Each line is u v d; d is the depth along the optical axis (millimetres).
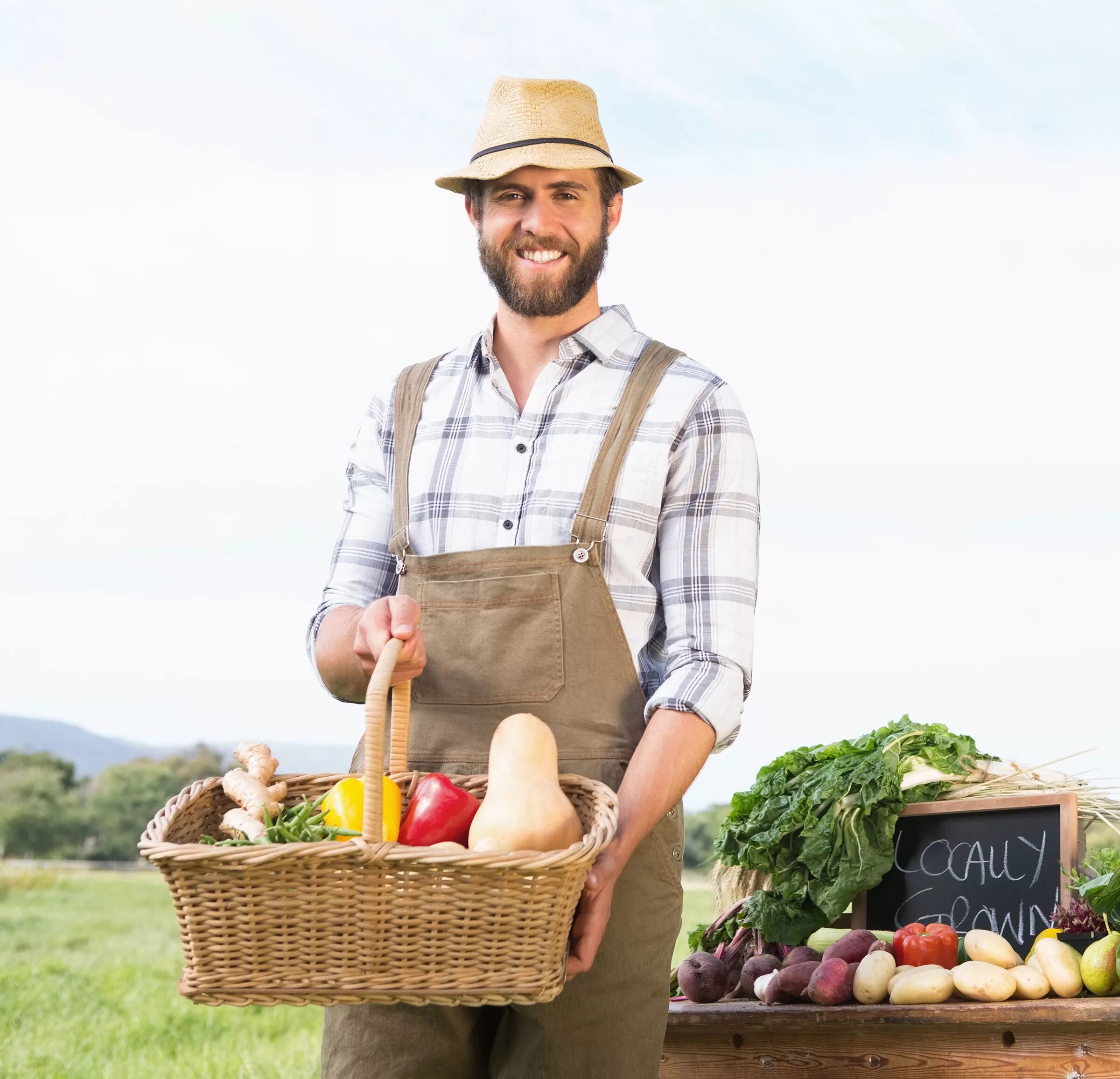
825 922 2559
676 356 2061
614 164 2090
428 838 1619
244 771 1797
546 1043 1813
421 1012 1875
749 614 1939
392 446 2148
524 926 1462
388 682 1529
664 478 1961
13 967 6996
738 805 2682
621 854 1675
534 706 1865
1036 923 2377
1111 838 2758
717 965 2512
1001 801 2484
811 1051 2287
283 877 1443
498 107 2066
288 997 1468
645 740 1791
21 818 16281
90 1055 5414
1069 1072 2004
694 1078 2430
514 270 2031
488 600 1906
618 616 1913
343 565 2105
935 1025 2145
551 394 2025
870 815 2555
